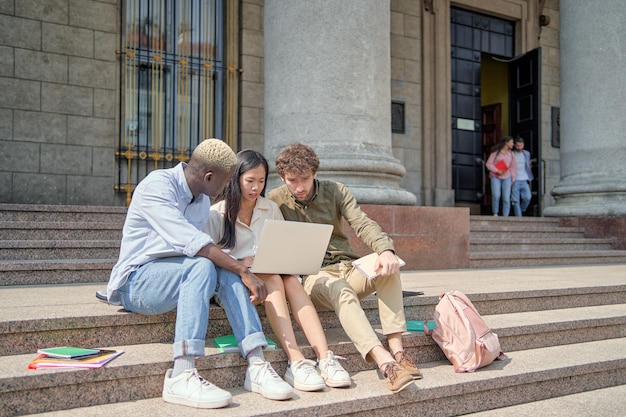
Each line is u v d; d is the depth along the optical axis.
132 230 3.47
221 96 10.03
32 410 2.85
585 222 10.23
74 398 2.95
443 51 12.19
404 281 5.86
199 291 3.17
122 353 3.29
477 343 3.78
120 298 3.52
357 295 3.96
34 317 3.36
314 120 7.21
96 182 9.03
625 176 10.16
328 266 4.06
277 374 3.25
